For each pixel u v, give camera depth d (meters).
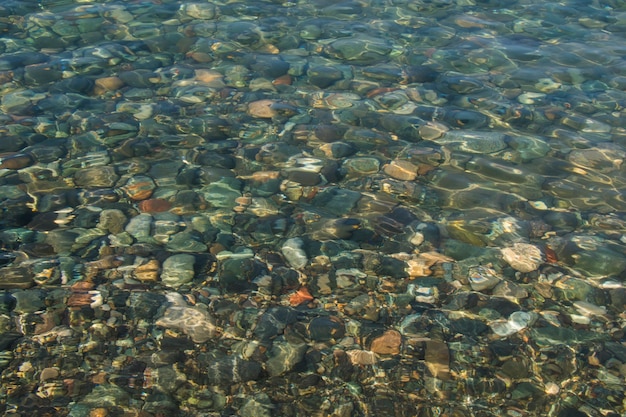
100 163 2.54
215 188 2.46
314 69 3.05
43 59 3.04
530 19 3.48
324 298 2.14
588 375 1.98
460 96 2.91
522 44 3.27
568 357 2.01
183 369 1.96
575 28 3.41
